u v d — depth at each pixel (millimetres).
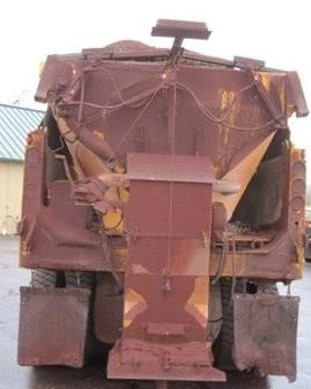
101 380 6922
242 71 6824
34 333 6461
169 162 5996
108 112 6695
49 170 6844
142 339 5855
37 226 6477
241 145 6898
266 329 6477
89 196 6078
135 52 6992
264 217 7297
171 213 5715
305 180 6727
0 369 7281
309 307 12039
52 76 6660
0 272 16172
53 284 6922
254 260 6562
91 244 6398
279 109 6855
